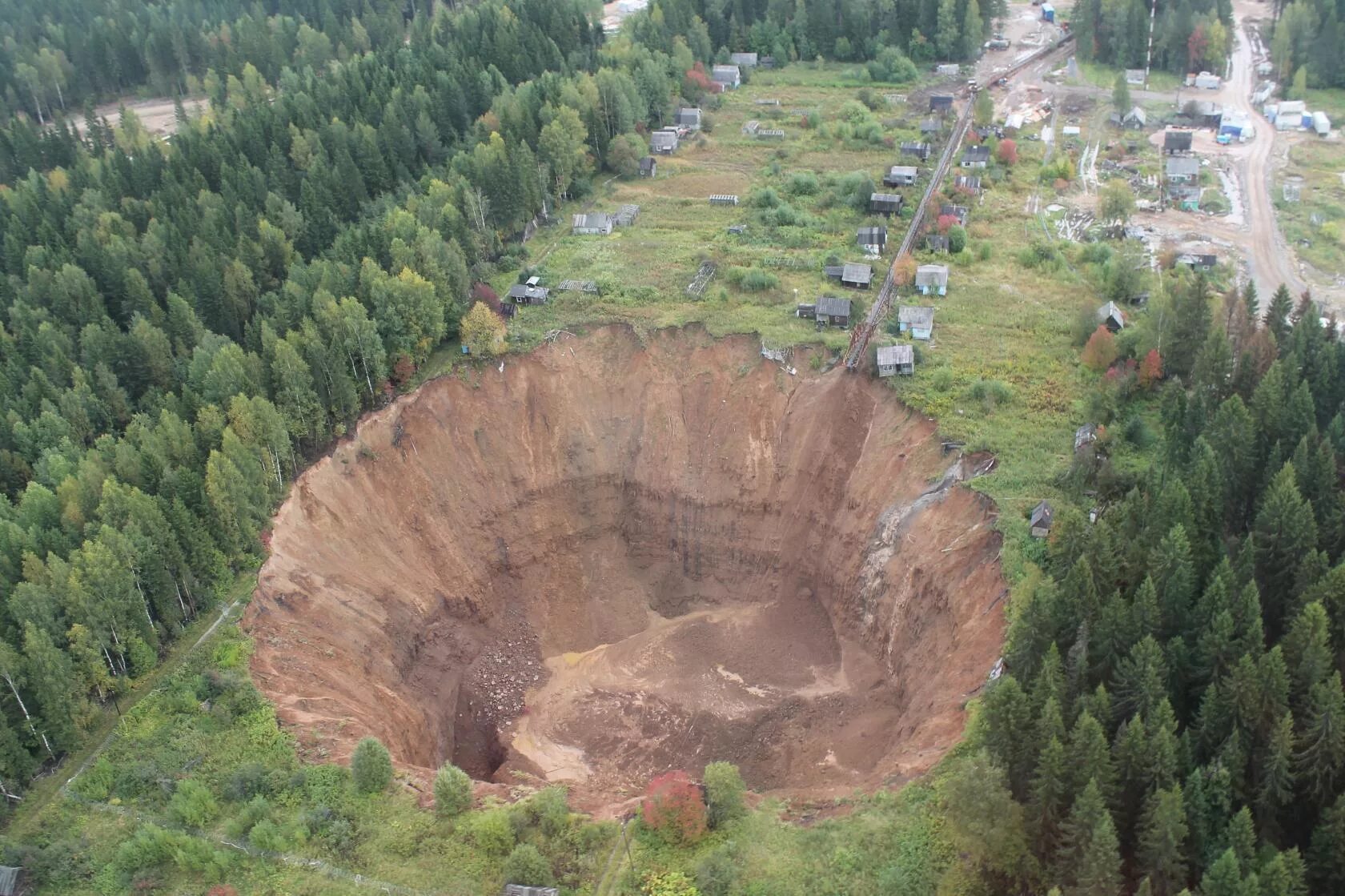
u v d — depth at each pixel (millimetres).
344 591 94188
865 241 126938
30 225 133375
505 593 104625
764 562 103625
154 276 121062
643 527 107250
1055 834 61688
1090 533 76750
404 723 88125
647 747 90875
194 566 87188
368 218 132625
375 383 105500
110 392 104125
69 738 76312
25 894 68562
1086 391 101375
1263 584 74062
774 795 74500
